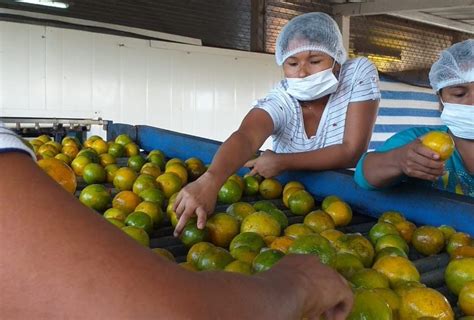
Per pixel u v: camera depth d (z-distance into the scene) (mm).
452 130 2199
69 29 5758
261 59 7371
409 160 1808
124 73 6191
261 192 2447
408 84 9016
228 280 654
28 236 541
